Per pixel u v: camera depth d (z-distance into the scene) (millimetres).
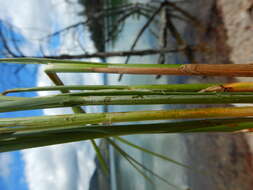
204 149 390
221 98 77
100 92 76
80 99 74
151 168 639
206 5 386
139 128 81
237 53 305
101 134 78
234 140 315
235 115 77
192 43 426
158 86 81
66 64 83
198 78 376
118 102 76
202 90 80
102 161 119
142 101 77
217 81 329
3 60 82
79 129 77
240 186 299
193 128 82
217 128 82
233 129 83
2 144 71
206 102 77
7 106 66
